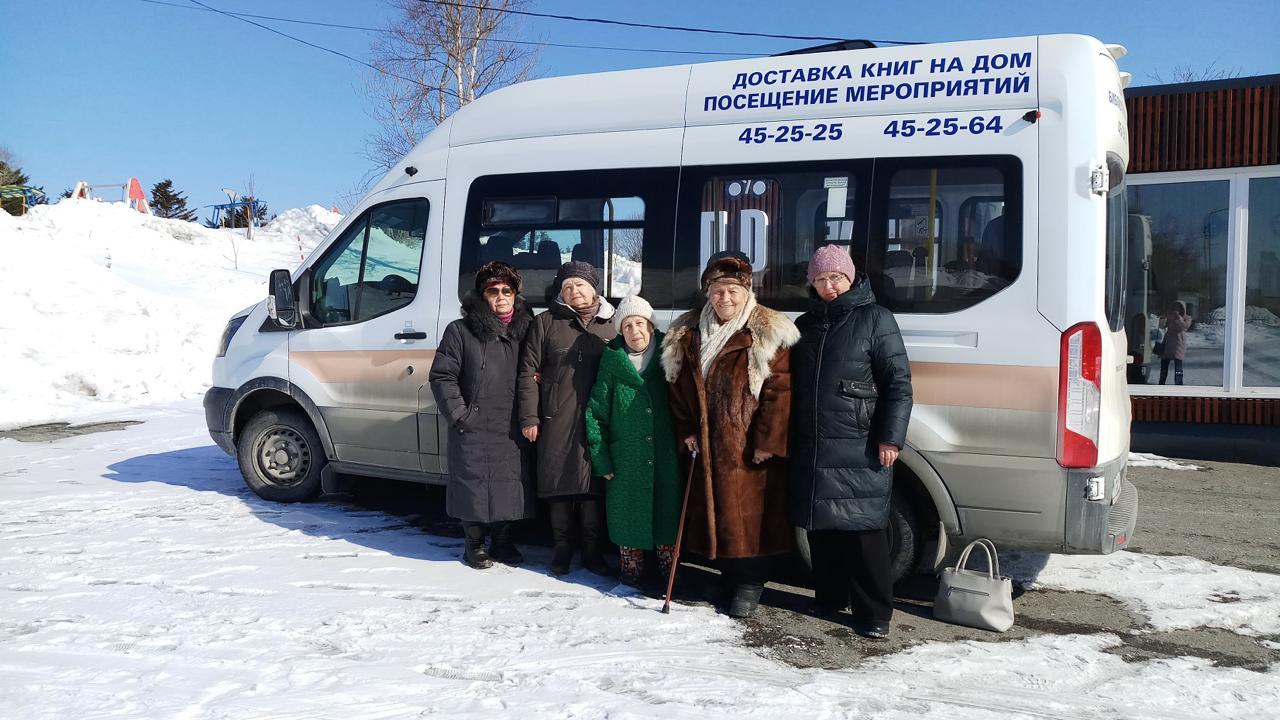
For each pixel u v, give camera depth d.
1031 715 3.08
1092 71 3.93
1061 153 3.89
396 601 4.14
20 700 3.05
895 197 4.17
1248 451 8.37
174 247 26.17
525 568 4.71
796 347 3.84
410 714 2.99
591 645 3.64
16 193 31.22
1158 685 3.34
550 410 4.38
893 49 4.27
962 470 3.99
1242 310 8.58
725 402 3.85
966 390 3.97
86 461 7.70
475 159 5.18
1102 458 3.82
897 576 4.20
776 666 3.47
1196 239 8.73
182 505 6.01
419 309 5.27
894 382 3.66
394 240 5.44
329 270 5.70
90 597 4.14
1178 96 8.66
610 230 4.77
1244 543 5.47
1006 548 4.02
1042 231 3.89
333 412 5.64
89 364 11.99
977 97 4.07
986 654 3.63
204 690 3.15
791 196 4.38
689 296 4.58
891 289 4.16
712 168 4.55
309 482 6.00
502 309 4.46
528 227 4.99
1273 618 4.13
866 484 3.70
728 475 3.85
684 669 3.41
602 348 4.38
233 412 6.10
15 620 3.84
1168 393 8.85
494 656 3.50
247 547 5.02
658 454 4.15
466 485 4.45
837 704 3.13
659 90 4.75
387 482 6.79
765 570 4.02
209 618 3.88
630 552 4.34
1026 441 3.87
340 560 4.79
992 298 3.96
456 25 20.25
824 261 3.77
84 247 23.25
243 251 28.83
